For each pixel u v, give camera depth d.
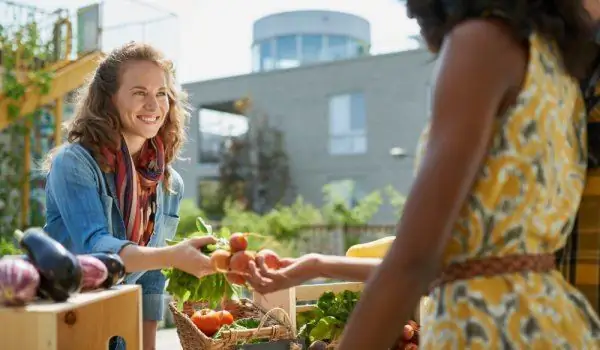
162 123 2.59
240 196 15.30
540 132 1.05
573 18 1.10
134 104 2.41
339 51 16.62
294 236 11.33
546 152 1.05
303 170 15.09
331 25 16.62
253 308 2.62
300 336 2.59
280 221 11.40
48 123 9.25
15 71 8.13
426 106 13.70
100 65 2.49
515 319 1.05
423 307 2.56
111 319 1.95
